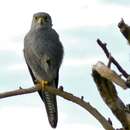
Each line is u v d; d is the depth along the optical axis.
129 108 3.65
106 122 3.74
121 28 3.45
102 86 3.63
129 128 3.62
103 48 3.62
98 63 3.44
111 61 3.51
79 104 4.14
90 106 4.00
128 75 3.46
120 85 3.24
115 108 3.62
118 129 3.69
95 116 3.86
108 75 3.28
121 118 3.62
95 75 3.63
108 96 3.64
